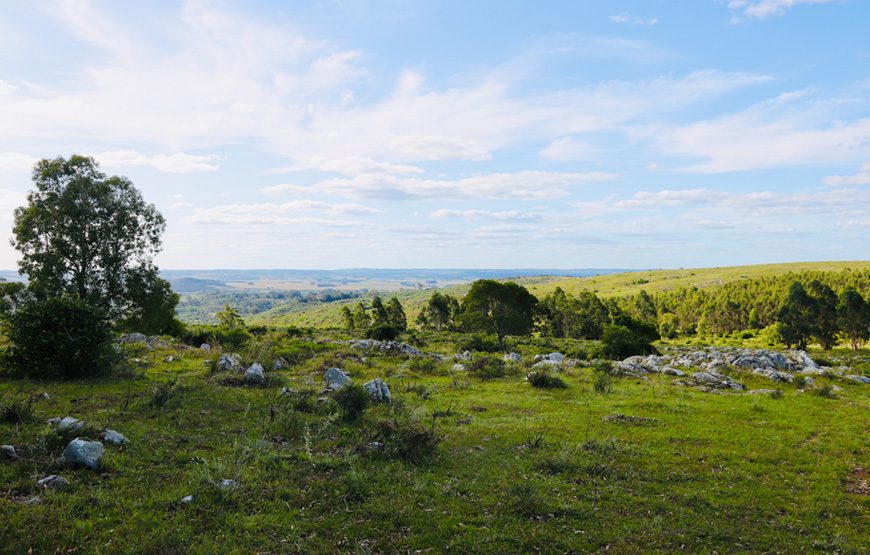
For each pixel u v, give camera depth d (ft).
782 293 426.51
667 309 545.85
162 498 27.14
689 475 37.73
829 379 103.91
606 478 36.40
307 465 34.86
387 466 35.81
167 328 149.89
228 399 55.47
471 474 35.88
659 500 32.35
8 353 62.54
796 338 292.40
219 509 26.58
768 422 58.29
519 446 44.86
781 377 99.35
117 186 124.26
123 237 123.44
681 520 29.19
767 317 413.18
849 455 44.98
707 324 451.53
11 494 25.70
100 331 64.18
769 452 44.91
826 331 291.58
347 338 197.88
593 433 50.21
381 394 62.64
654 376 98.48
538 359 131.44
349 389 52.06
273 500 28.55
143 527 23.88
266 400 56.39
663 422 56.54
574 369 108.68
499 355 146.20
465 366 103.81
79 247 117.91
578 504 30.76
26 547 20.89
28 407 39.88
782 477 38.52
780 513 31.42
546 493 32.58
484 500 30.76
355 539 24.76
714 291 579.48
